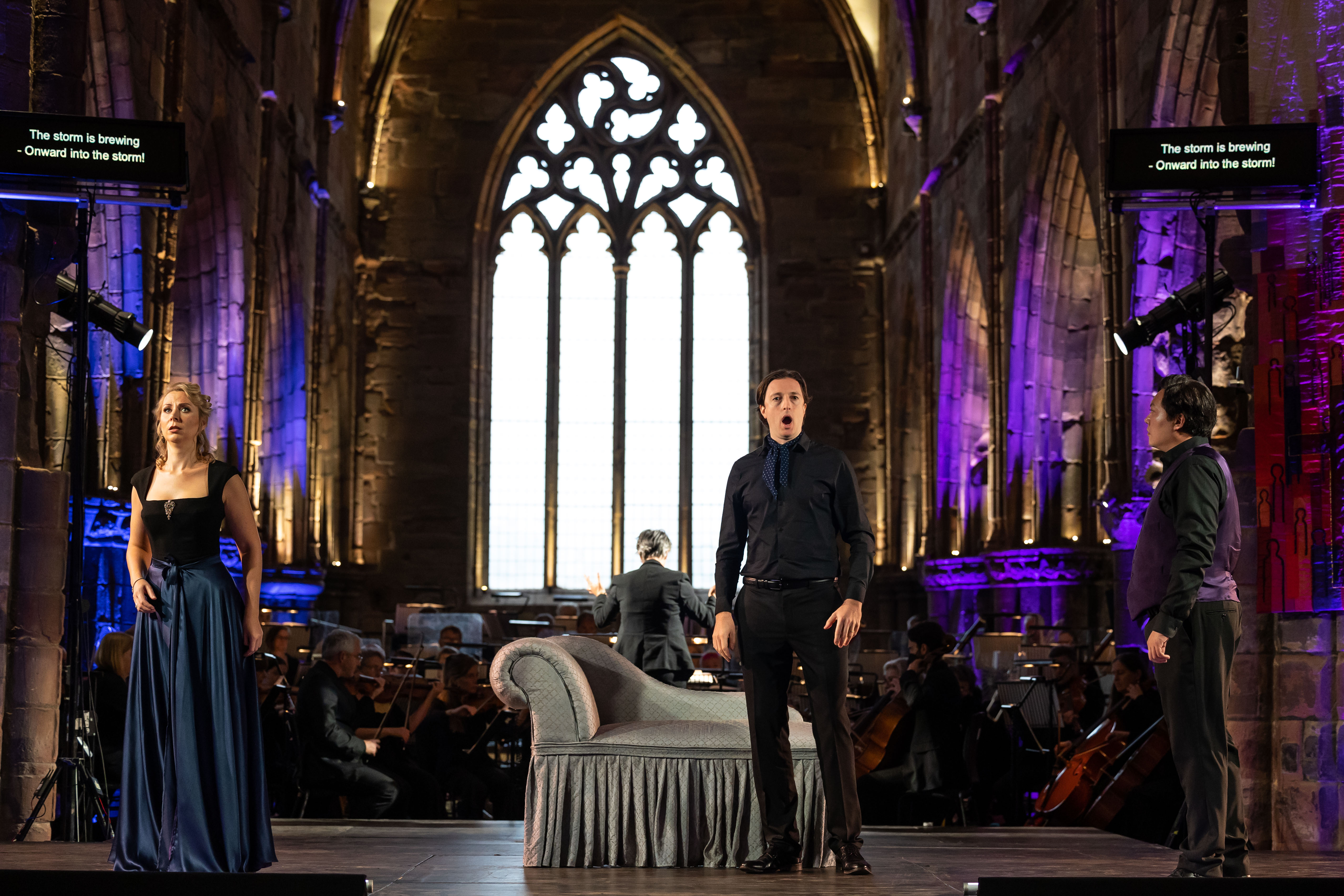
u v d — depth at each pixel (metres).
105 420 15.71
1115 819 9.77
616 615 11.62
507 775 12.52
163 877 5.26
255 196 21.86
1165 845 9.57
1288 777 8.91
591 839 6.65
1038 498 20.62
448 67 32.28
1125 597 15.69
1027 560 19.89
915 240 28.12
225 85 19.84
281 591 24.69
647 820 6.68
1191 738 5.80
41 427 10.45
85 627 11.09
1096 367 20.59
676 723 6.95
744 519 6.47
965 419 25.66
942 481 26.14
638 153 33.00
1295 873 6.57
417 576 30.69
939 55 26.89
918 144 28.03
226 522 6.24
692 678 8.72
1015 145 21.33
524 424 32.38
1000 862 6.68
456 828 8.51
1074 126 18.36
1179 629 5.86
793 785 6.38
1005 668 15.52
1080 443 20.62
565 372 32.59
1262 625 9.11
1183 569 5.68
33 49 10.10
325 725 10.35
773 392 6.39
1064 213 20.38
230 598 6.02
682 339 32.69
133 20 15.51
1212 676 5.82
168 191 9.69
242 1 21.09
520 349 32.59
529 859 6.59
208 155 19.92
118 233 15.72
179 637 5.90
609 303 32.81
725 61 32.47
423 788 11.56
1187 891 5.20
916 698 10.79
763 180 32.12
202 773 5.82
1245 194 9.26
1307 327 9.06
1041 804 10.94
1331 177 9.07
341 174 29.36
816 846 6.62
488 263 32.44
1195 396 5.99
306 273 26.05
